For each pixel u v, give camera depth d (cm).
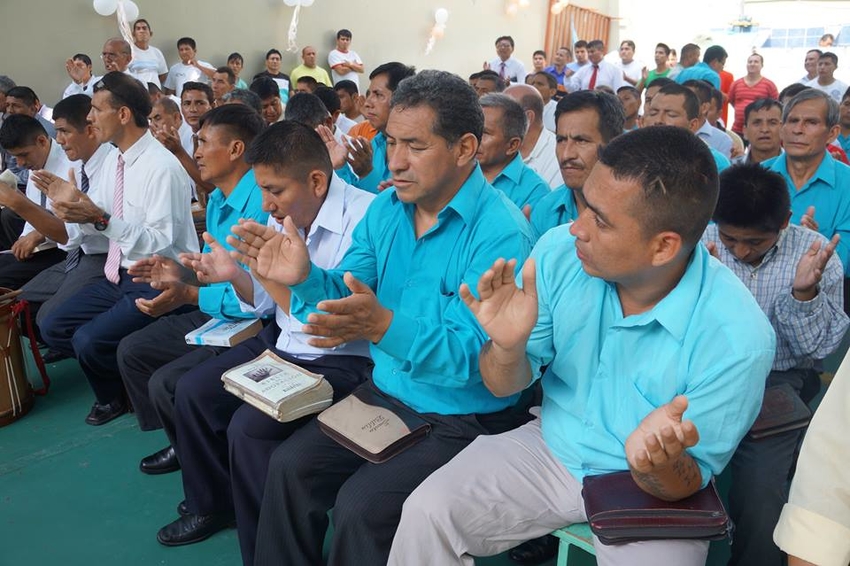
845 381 90
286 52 815
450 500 131
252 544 175
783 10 1275
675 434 99
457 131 146
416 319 138
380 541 141
